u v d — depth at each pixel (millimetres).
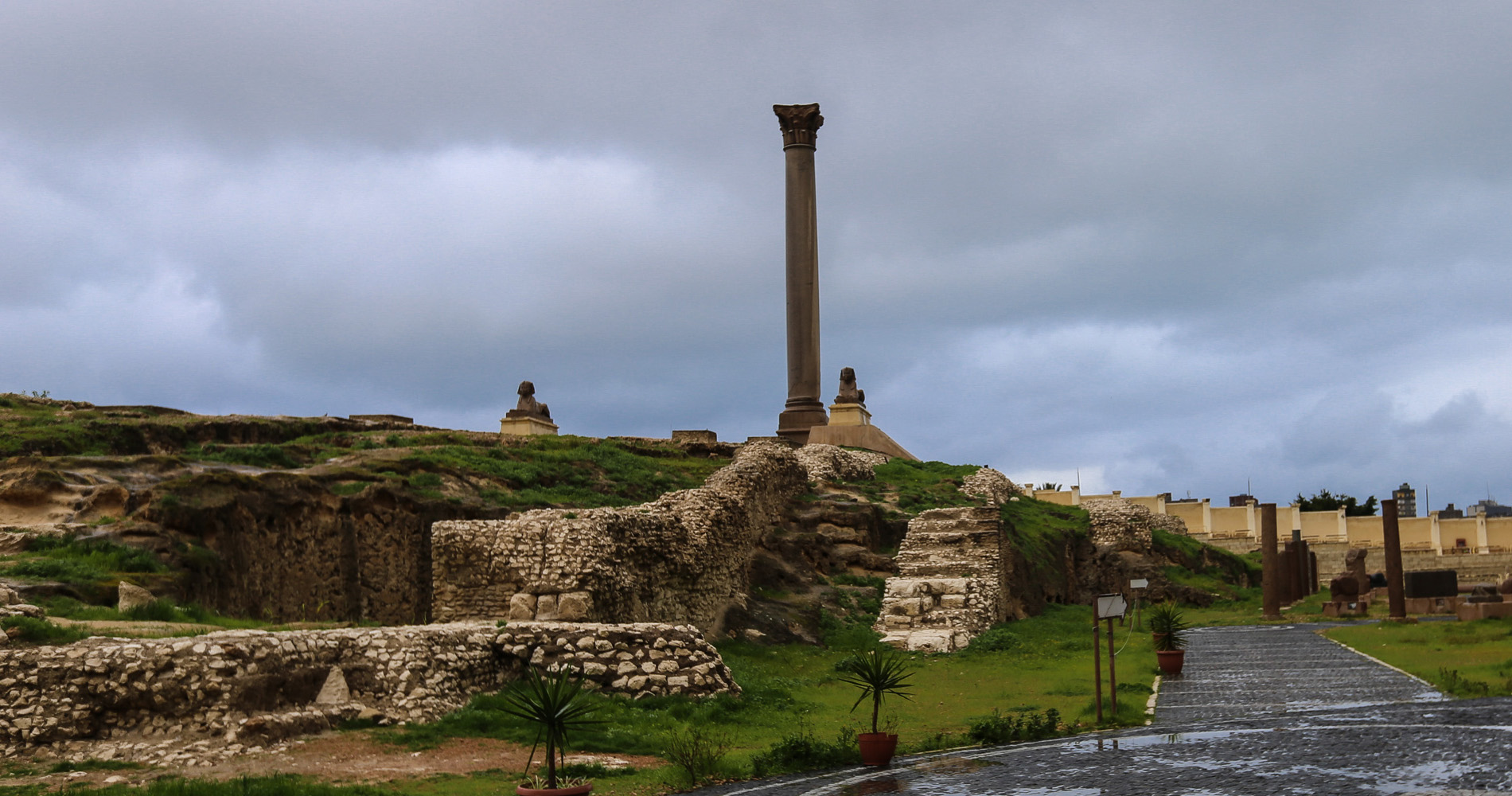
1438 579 44156
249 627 23625
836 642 34281
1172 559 56781
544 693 14750
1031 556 46281
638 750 19156
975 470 56719
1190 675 27312
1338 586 46469
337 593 32438
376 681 20312
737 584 36031
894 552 42688
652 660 23578
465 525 28500
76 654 18031
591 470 45188
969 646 34312
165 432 44844
